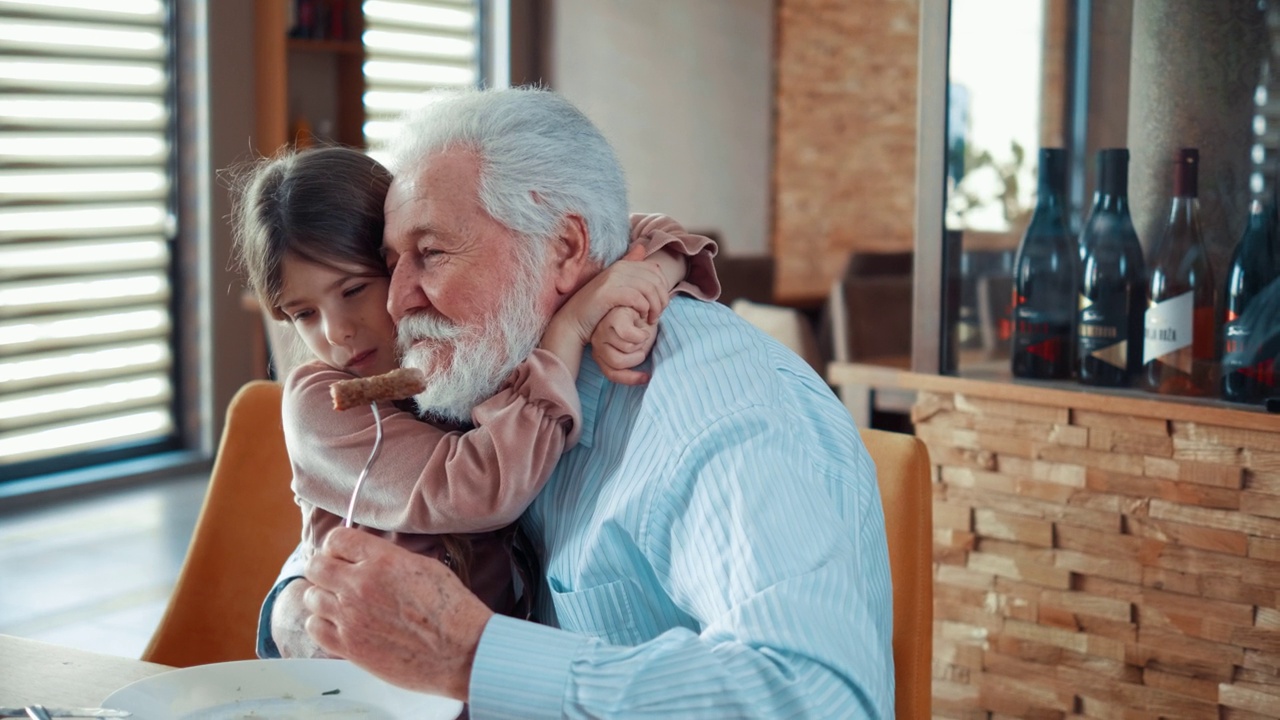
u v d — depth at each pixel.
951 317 1.67
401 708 0.95
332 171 1.13
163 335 4.92
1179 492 1.45
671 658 0.83
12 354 4.46
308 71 5.42
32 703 0.98
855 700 0.84
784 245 6.14
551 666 0.85
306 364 1.19
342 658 1.06
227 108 4.88
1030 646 1.60
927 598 1.21
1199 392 1.45
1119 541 1.50
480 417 1.04
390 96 5.82
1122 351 1.50
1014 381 1.60
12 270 4.44
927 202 1.67
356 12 5.44
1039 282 1.57
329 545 0.89
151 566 3.66
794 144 6.08
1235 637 1.42
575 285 1.10
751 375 1.00
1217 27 1.41
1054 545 1.57
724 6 6.10
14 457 4.46
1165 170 1.46
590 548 1.01
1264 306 1.39
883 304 3.84
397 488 1.05
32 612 3.21
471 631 0.87
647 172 6.47
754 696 0.81
